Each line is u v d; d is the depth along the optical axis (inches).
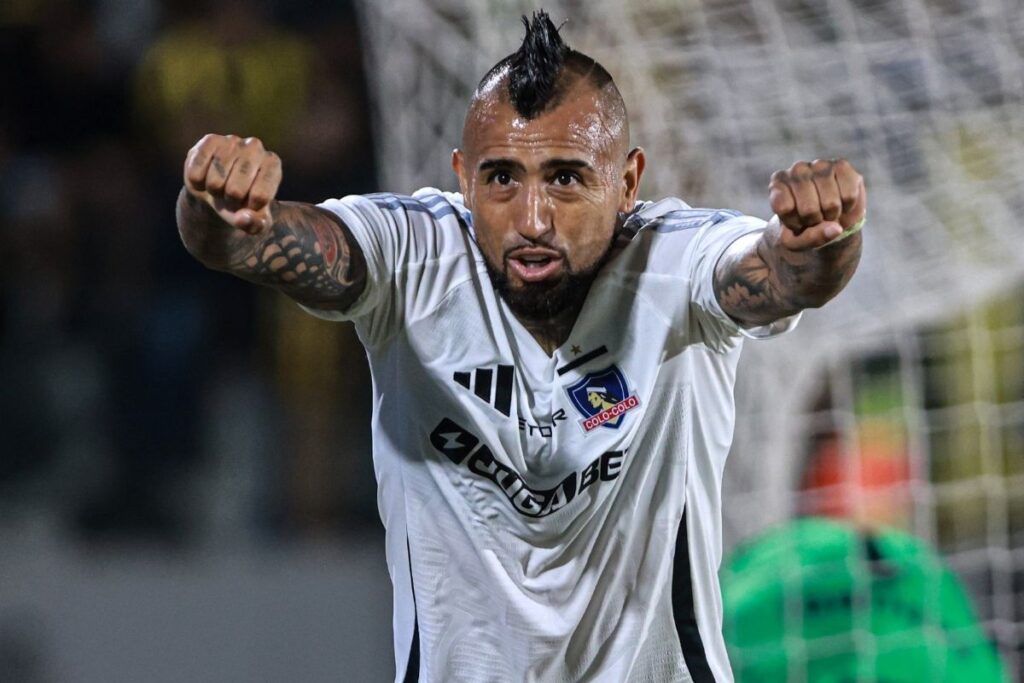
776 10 583.8
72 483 974.4
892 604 555.5
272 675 841.5
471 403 333.7
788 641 548.7
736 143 569.0
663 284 336.5
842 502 616.4
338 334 1005.2
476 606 344.8
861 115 580.7
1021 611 635.5
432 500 344.5
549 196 313.9
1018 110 582.6
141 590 896.3
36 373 998.4
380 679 840.9
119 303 1013.8
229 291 994.1
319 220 320.2
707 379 344.2
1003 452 656.4
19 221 1039.0
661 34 569.0
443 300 334.6
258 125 1027.9
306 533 975.0
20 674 844.6
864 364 643.5
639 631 346.3
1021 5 585.6
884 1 589.0
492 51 545.6
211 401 991.0
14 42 1076.5
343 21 1042.1
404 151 555.8
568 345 333.7
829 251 295.9
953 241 569.9
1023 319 653.3
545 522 336.5
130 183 1042.7
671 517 344.2
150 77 1045.8
